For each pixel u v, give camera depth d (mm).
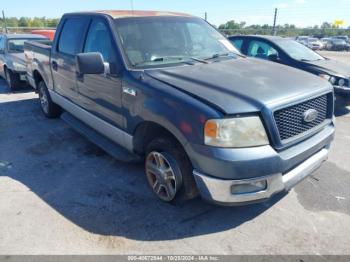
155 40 3682
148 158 3297
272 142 2584
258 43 7539
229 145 2494
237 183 2533
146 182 3723
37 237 2771
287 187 2744
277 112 2605
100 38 3809
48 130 5520
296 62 6672
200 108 2551
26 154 4527
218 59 3768
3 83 9938
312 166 2984
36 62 5914
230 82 2891
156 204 3277
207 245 2701
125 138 3531
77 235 2805
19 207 3211
